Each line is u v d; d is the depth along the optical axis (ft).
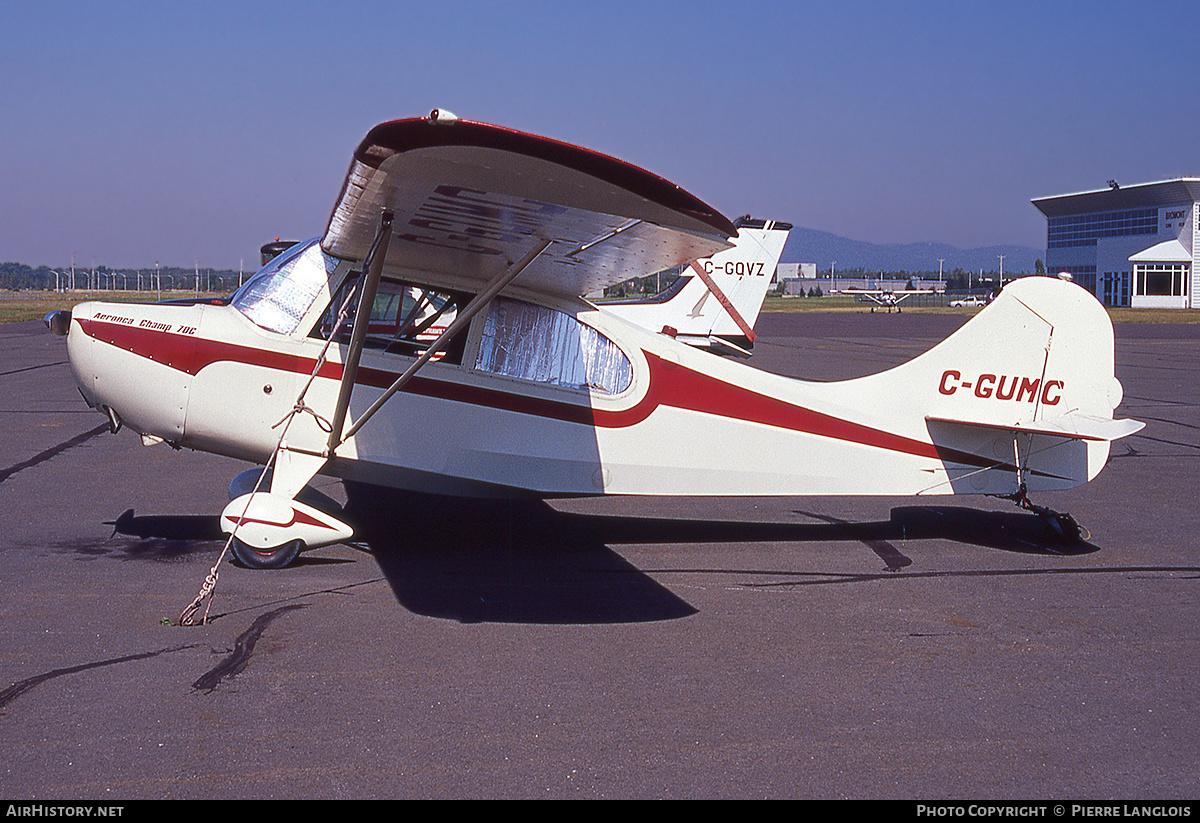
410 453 19.60
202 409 19.12
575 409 20.06
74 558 18.83
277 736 11.21
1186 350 91.97
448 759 10.73
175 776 10.22
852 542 21.63
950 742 11.43
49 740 11.00
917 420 21.17
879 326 142.82
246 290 19.63
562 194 12.96
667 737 11.40
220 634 14.64
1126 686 13.25
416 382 19.48
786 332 123.44
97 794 9.81
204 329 19.07
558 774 10.43
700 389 20.47
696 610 16.42
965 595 17.53
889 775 10.56
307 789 9.99
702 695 12.69
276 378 19.10
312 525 18.48
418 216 15.44
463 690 12.68
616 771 10.53
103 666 13.24
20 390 49.06
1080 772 10.72
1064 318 21.09
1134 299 259.80
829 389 21.06
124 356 18.90
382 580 17.88
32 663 13.29
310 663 13.53
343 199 14.97
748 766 10.71
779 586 18.01
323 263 19.31
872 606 16.81
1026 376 21.12
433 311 19.65
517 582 17.93
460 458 19.77
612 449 20.25
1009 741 11.48
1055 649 14.69
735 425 20.58
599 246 16.02
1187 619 16.22
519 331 19.90
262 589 17.07
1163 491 27.76
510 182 12.79
